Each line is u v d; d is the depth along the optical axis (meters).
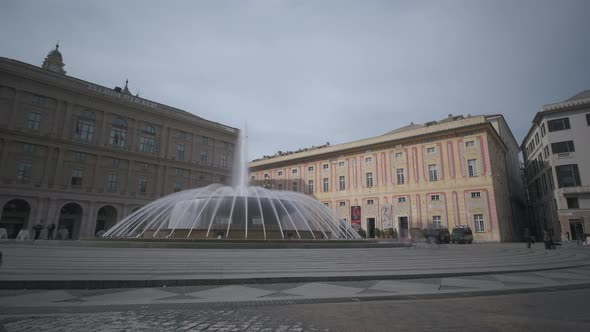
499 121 46.34
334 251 12.87
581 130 37.78
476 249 19.33
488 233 33.81
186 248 12.12
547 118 40.25
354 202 44.78
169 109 55.44
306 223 19.39
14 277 6.72
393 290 6.59
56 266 8.28
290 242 13.55
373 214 42.75
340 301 5.66
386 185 42.12
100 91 47.56
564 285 7.31
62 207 43.38
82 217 44.12
